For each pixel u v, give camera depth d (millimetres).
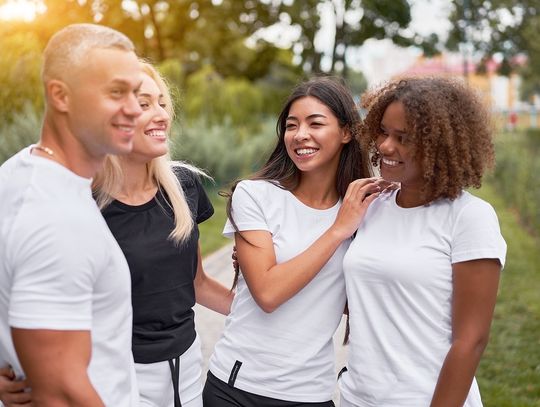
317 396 2561
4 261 1623
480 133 2199
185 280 2473
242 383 2555
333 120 2590
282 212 2600
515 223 14344
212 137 18188
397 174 2242
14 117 13719
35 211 1607
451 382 2076
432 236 2193
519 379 5273
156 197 2428
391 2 28938
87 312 1646
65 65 1646
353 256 2318
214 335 5934
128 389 1868
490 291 2084
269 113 26766
